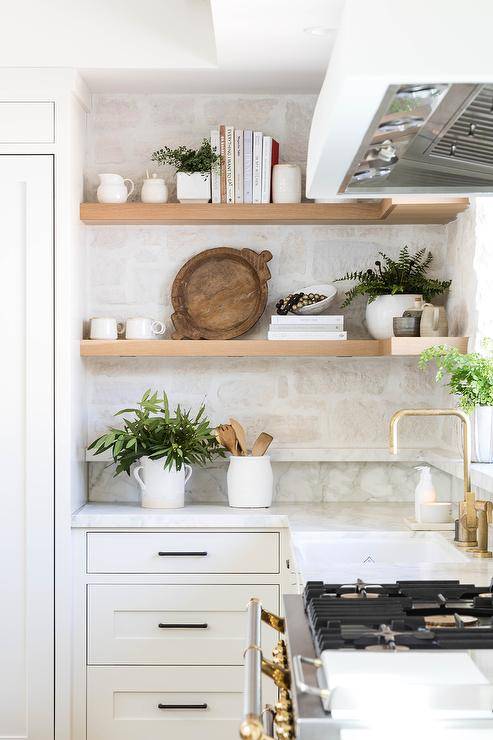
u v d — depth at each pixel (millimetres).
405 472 3686
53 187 3324
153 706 3262
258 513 3322
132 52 3322
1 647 3295
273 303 3691
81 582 3277
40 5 3314
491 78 1313
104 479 3674
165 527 3256
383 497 3684
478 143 1676
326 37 3041
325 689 1296
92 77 3441
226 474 3672
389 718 1259
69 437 3307
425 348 3201
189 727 3248
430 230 3674
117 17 3322
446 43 1309
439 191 1979
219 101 3688
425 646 1520
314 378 3699
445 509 2959
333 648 1514
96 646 3266
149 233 3688
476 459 3039
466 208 3256
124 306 3695
